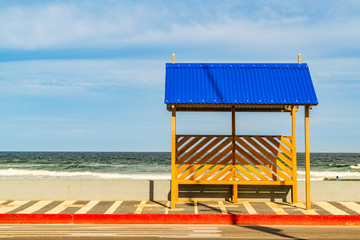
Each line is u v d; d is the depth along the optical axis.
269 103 11.52
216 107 13.79
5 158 99.31
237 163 13.06
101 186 13.62
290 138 13.00
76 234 9.16
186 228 10.05
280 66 12.57
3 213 10.92
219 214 10.88
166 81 12.12
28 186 13.61
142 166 66.94
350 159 100.12
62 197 13.57
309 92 11.76
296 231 9.65
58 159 92.50
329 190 13.36
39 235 9.02
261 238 8.77
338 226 10.44
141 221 10.81
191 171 12.97
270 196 13.27
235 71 12.47
